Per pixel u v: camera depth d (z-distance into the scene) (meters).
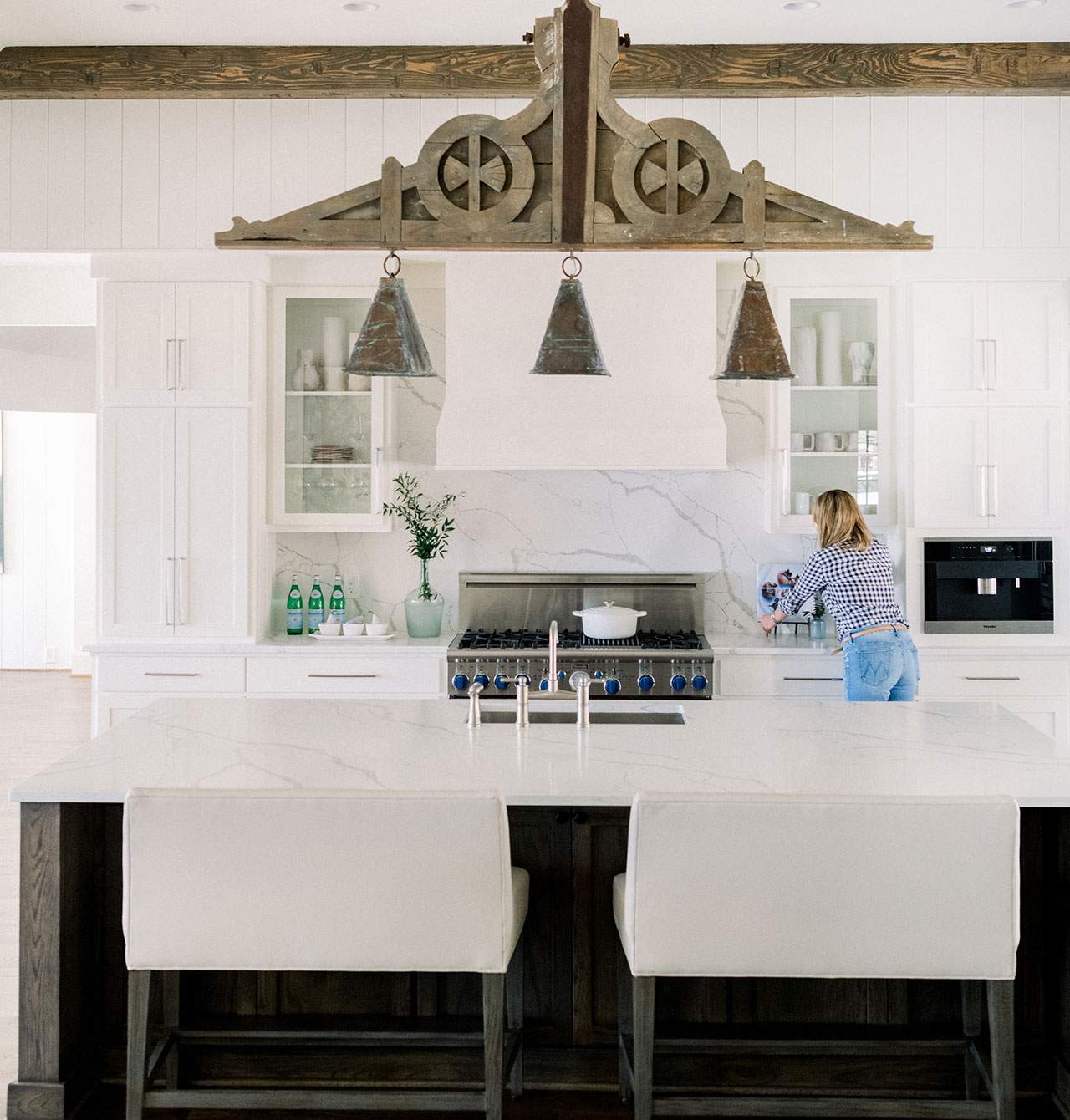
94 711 5.18
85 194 5.04
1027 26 4.62
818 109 5.02
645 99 5.02
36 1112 2.85
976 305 5.09
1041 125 5.02
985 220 5.04
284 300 5.29
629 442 4.94
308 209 2.93
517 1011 3.01
